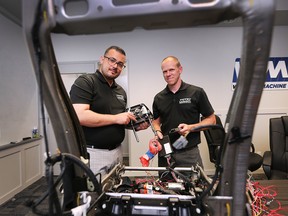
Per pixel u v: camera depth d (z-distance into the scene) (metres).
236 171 0.46
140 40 2.90
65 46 2.93
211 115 1.53
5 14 2.24
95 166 1.24
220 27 2.89
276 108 2.91
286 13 2.42
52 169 0.43
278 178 1.73
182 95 1.52
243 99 0.40
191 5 0.35
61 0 0.38
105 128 1.24
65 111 0.50
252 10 0.34
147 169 0.90
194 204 0.54
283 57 2.87
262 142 2.93
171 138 1.23
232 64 2.92
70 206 0.54
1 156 2.09
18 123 2.45
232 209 0.48
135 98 2.95
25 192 2.39
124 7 0.37
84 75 1.25
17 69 2.46
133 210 0.57
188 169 0.85
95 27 0.41
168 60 1.47
